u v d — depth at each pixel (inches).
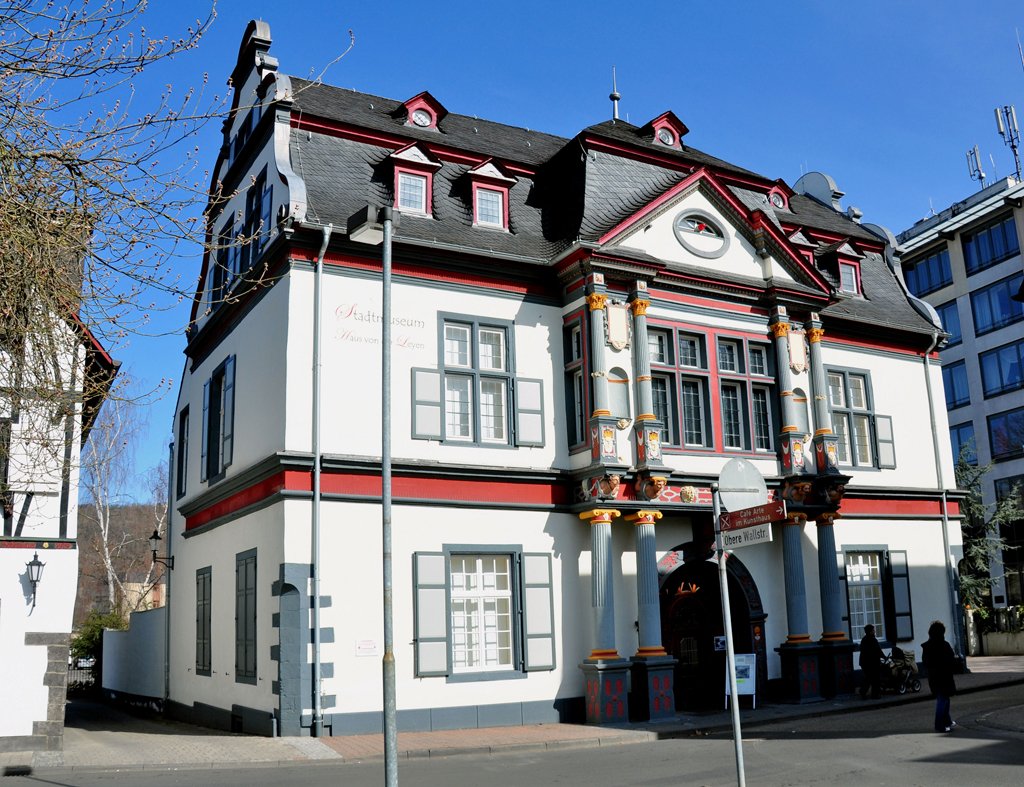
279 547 676.7
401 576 700.7
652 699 734.5
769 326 885.8
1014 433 1676.9
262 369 749.9
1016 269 1680.6
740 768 367.9
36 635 633.6
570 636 758.5
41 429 446.3
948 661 611.5
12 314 331.9
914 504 997.2
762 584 861.8
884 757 527.5
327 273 723.4
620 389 780.6
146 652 1051.3
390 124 861.2
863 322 983.6
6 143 301.7
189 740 670.5
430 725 688.4
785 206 1083.9
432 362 748.0
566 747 634.2
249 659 722.8
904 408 1023.0
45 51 301.0
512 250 799.7
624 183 859.4
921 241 1847.9
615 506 756.0
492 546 738.8
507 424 770.8
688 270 826.8
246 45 898.1
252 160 847.7
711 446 826.2
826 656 853.8
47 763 565.6
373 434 714.2
